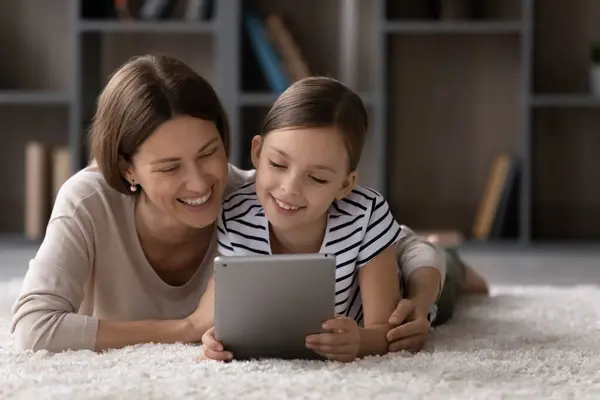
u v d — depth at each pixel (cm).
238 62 432
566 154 461
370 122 461
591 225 462
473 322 231
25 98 432
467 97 461
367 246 188
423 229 462
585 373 172
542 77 457
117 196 198
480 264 394
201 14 440
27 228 444
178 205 183
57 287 188
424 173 464
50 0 465
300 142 172
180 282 209
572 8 454
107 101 185
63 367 169
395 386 156
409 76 462
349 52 459
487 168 462
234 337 175
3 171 471
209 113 183
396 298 192
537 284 348
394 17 450
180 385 156
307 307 174
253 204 192
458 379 164
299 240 190
